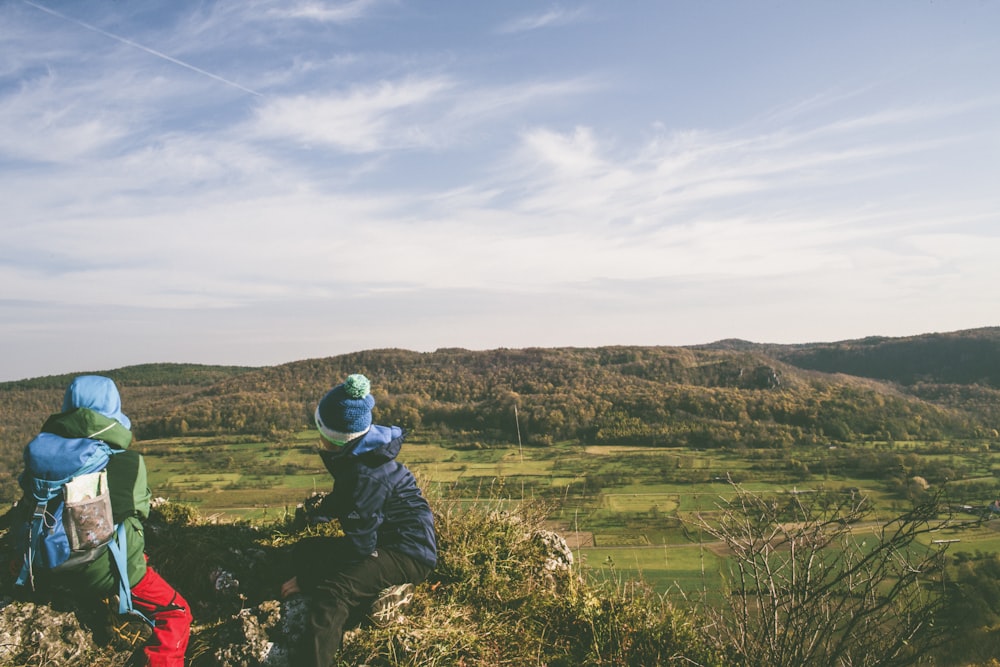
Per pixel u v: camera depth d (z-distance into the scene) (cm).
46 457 279
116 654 302
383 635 314
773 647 324
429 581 383
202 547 382
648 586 398
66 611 303
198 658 307
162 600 301
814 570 324
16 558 287
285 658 297
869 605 306
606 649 344
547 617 364
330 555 321
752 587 350
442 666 307
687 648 342
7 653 283
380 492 312
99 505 283
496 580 389
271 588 364
